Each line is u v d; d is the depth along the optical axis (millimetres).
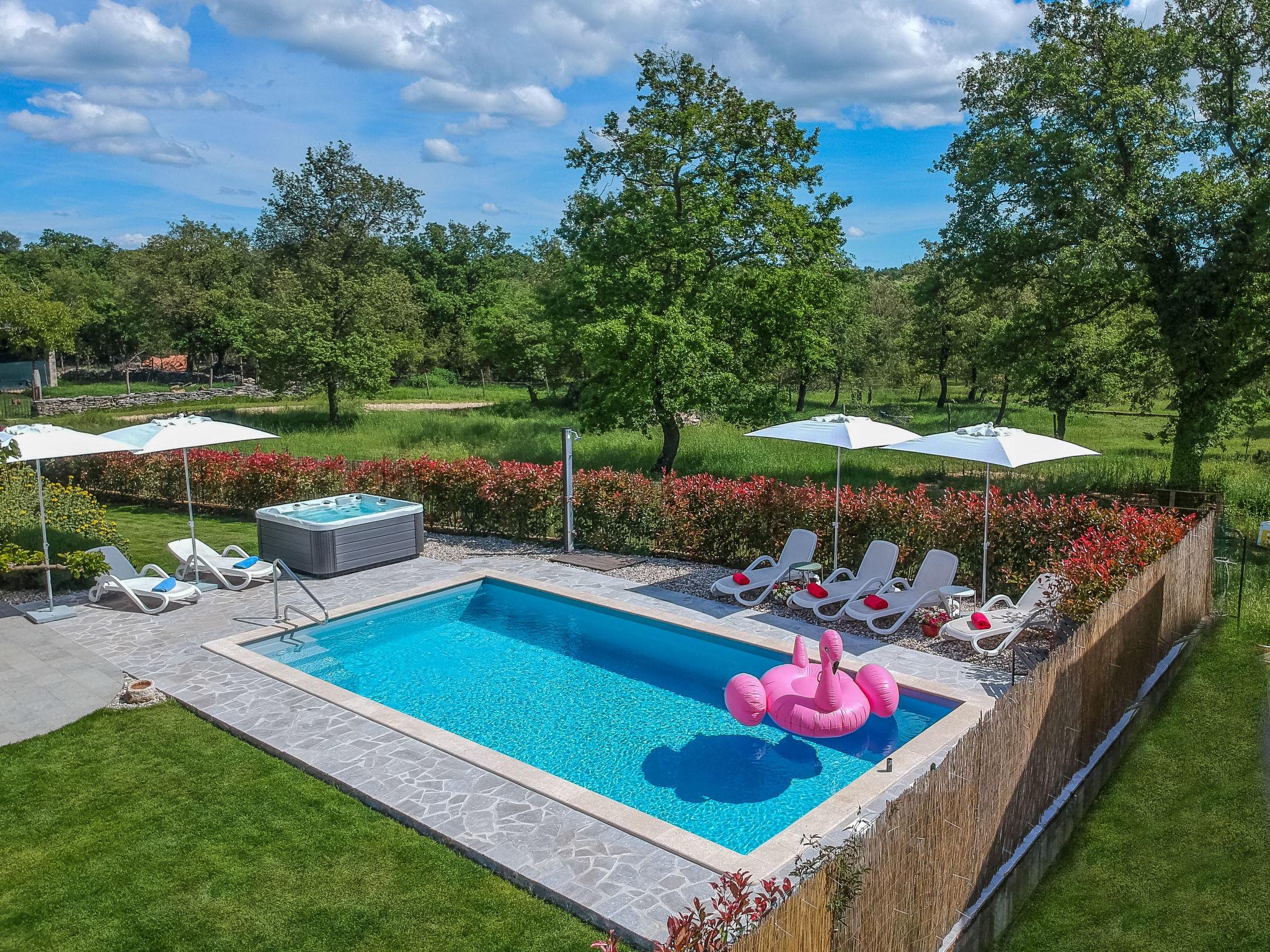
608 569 13219
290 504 14641
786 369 30406
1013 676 8586
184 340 60719
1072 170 17031
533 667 9656
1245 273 16562
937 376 41406
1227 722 7637
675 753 7461
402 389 56344
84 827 6062
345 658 9977
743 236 23016
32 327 53938
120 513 18625
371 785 6543
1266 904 5215
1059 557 10641
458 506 16125
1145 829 6098
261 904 5176
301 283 39781
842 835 5715
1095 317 19938
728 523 13180
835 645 7117
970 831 4793
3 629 10547
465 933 4891
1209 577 10609
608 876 5340
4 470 13492
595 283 22422
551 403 44469
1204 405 17672
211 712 7973
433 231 76062
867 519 12047
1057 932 5094
